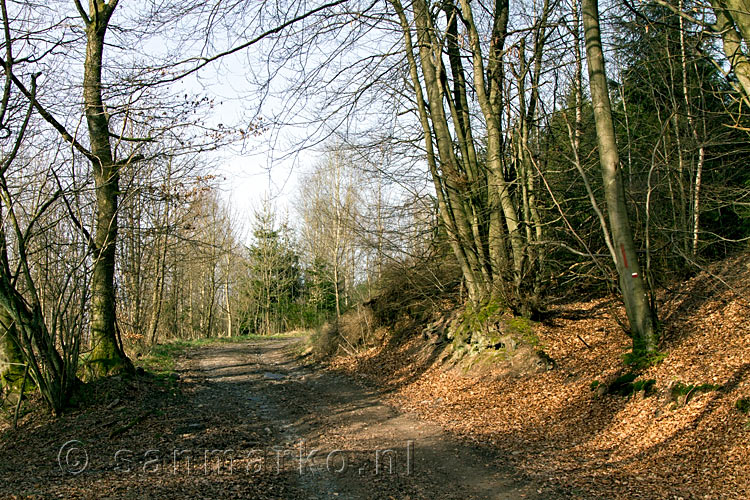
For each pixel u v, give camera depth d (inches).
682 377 350.3
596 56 419.2
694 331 431.5
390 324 824.3
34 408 391.9
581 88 604.1
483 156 691.4
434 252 694.5
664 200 629.9
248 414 444.5
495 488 262.4
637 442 304.7
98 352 498.9
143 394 460.4
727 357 358.3
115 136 476.7
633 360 405.7
